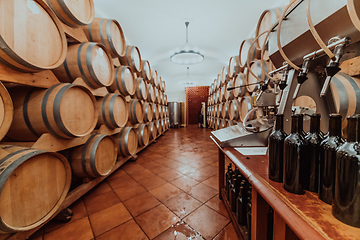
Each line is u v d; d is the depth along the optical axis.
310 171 0.61
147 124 4.65
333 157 0.51
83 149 1.96
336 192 0.46
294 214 0.50
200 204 1.79
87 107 1.90
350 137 0.45
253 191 0.93
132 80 3.41
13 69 1.21
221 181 1.88
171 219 1.56
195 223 1.50
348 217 0.42
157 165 3.06
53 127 1.45
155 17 4.38
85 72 1.92
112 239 1.34
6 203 1.08
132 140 3.25
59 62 1.51
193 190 2.09
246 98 3.08
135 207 1.76
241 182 1.40
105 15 3.97
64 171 1.53
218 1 3.86
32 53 1.30
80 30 2.04
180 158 3.48
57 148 1.54
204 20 4.57
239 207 1.35
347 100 0.94
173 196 1.96
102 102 2.46
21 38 1.22
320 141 0.60
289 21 0.91
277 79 1.10
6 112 1.09
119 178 2.50
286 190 0.63
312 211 0.50
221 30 5.04
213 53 6.79
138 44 5.61
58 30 1.55
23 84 1.40
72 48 1.95
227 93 4.53
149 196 1.97
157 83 5.79
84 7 1.95
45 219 1.31
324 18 0.68
